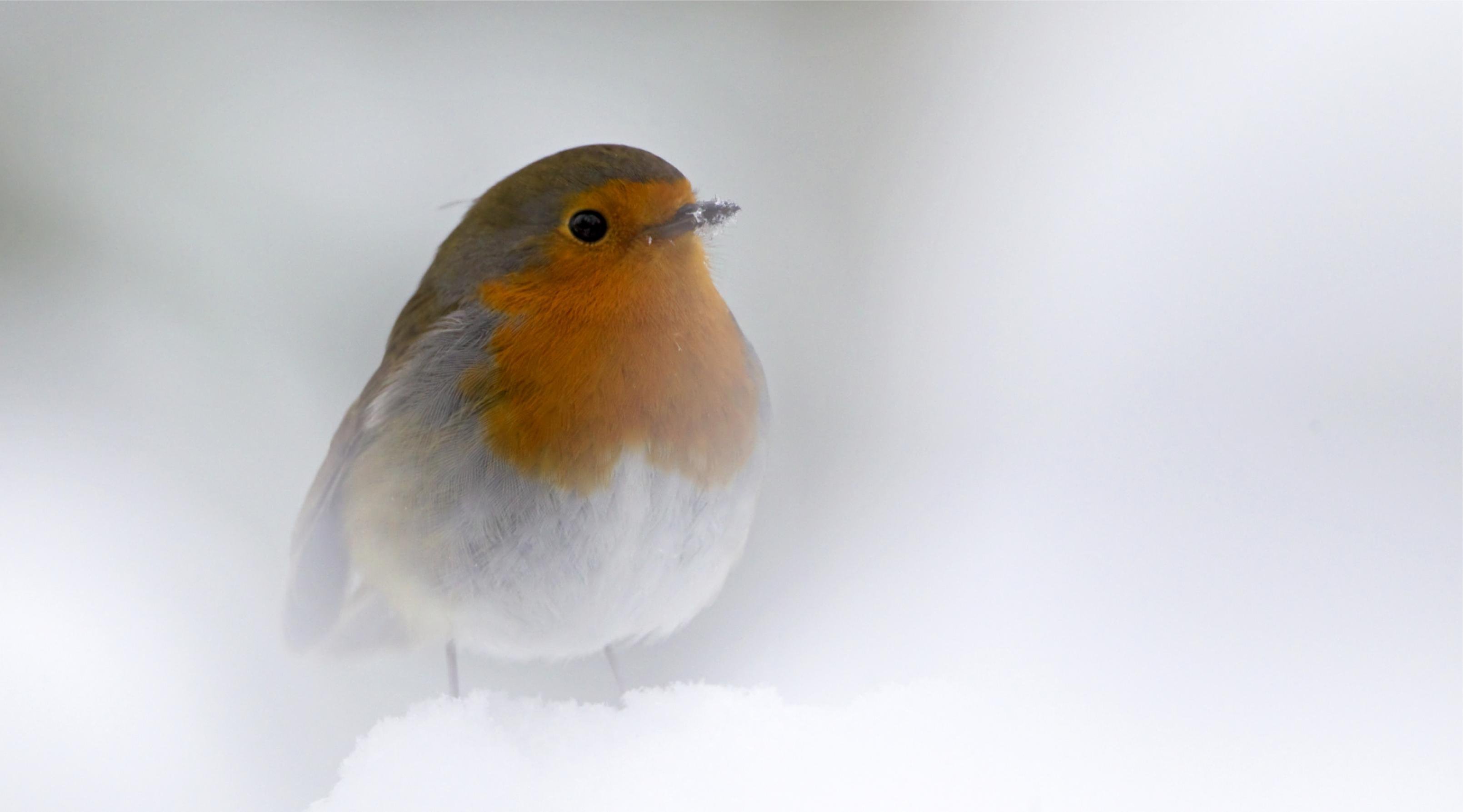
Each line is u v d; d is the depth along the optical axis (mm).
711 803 2059
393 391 2090
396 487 2086
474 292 2084
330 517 2107
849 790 2062
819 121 2213
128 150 2182
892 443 2189
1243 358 2182
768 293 2203
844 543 2176
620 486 2078
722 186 2203
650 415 2078
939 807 2057
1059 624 2105
